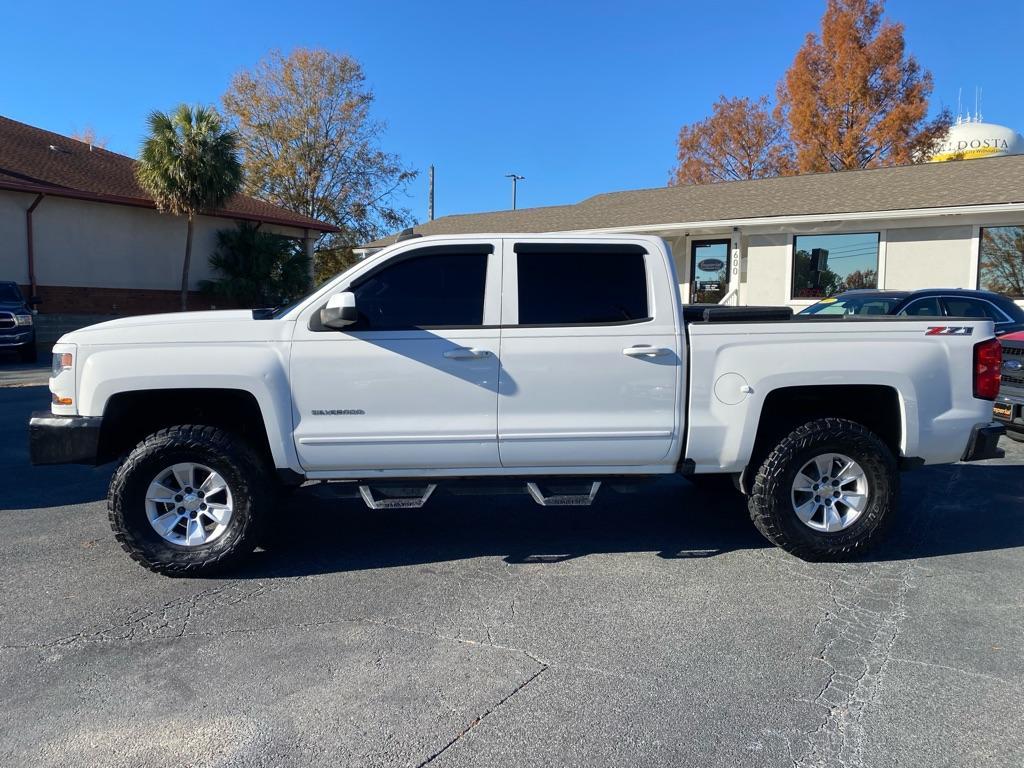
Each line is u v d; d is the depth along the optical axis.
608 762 2.65
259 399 4.33
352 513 5.79
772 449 4.57
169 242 22.36
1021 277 14.07
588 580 4.37
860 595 4.14
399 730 2.85
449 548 4.96
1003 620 3.80
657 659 3.40
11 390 12.34
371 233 37.56
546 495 4.57
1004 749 2.73
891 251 15.27
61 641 3.59
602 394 4.46
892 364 4.54
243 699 3.07
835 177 17.72
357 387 4.38
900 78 29.28
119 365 4.27
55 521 5.46
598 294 4.52
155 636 3.65
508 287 4.47
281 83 35.50
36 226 19.34
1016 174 14.79
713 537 5.18
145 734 2.83
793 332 4.52
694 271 18.14
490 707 3.00
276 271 23.88
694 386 4.48
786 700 3.05
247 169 35.28
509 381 4.41
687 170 38.22
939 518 5.55
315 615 3.89
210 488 4.45
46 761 2.66
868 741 2.78
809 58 30.88
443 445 4.44
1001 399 7.32
